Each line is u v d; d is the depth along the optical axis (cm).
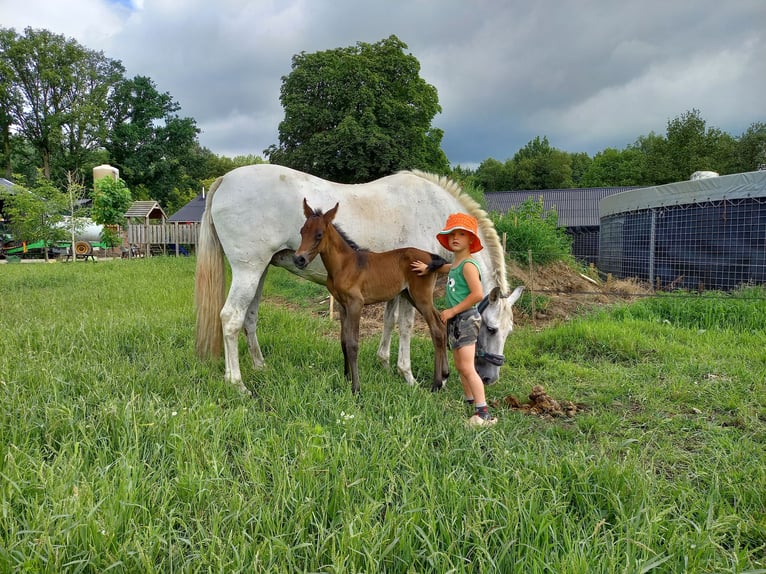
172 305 760
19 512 201
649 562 181
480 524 193
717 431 336
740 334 610
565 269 1028
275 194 435
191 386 377
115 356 441
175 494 218
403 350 461
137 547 174
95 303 757
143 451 262
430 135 2542
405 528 190
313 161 2178
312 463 240
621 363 519
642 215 1301
